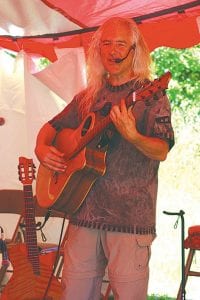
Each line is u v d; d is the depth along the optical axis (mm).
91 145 3621
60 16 5453
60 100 6250
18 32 5926
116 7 5168
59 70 5969
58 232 6176
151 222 3598
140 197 3545
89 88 3742
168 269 7840
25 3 5254
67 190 3664
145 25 5309
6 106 6316
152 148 3387
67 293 3699
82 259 3658
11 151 6336
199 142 9211
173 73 9922
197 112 9641
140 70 3594
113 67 3576
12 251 4816
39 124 6230
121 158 3551
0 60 6270
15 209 6004
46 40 5977
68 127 3861
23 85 6293
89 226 3598
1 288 5855
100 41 3641
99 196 3588
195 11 5078
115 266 3551
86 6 5184
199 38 5121
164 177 8977
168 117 3477
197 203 8766
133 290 3549
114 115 3342
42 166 3904
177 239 8117
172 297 6844
